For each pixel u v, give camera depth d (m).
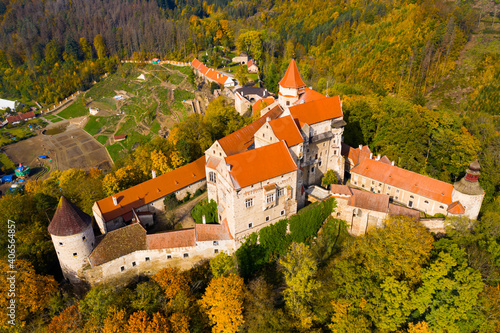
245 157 81.50
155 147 121.06
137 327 63.25
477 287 68.81
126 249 80.25
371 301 70.81
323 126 101.31
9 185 186.75
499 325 68.38
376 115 122.88
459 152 109.00
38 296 74.50
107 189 106.00
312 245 94.19
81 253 78.00
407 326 71.94
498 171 102.81
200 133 126.62
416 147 115.31
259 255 87.56
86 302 70.94
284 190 86.06
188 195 109.19
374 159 109.88
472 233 85.75
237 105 179.00
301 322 68.88
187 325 67.00
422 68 185.62
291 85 116.25
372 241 80.00
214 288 71.31
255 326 68.19
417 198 96.75
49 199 108.50
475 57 185.25
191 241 82.56
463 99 172.50
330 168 107.94
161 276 76.25
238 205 79.75
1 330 70.38
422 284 73.25
